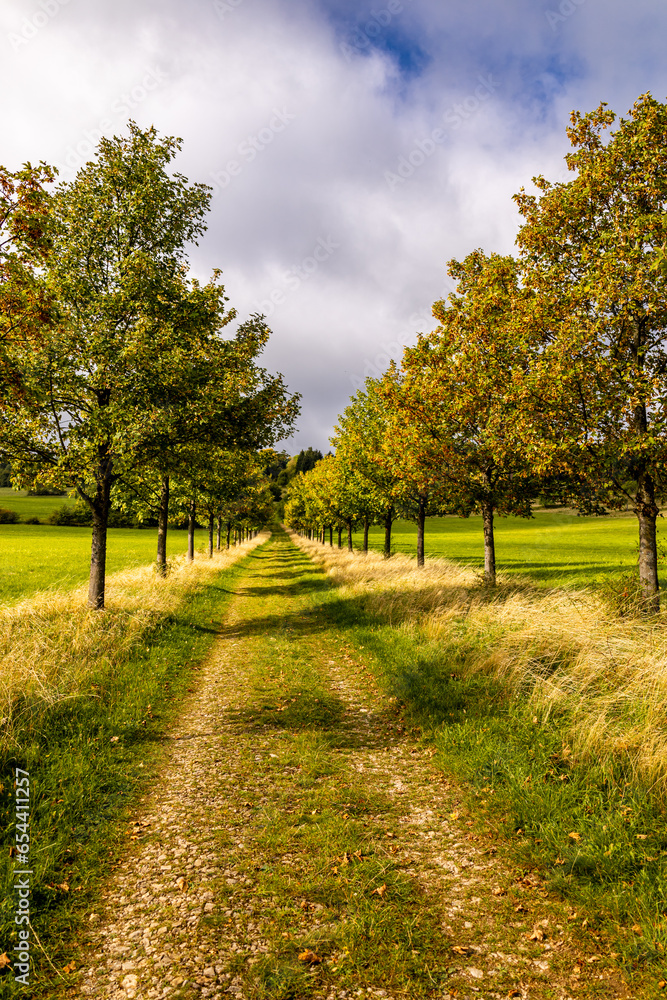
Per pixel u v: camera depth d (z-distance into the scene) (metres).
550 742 5.15
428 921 3.24
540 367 8.12
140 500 16.12
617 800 4.14
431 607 11.55
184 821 4.45
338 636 11.27
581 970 2.83
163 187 11.16
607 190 8.28
